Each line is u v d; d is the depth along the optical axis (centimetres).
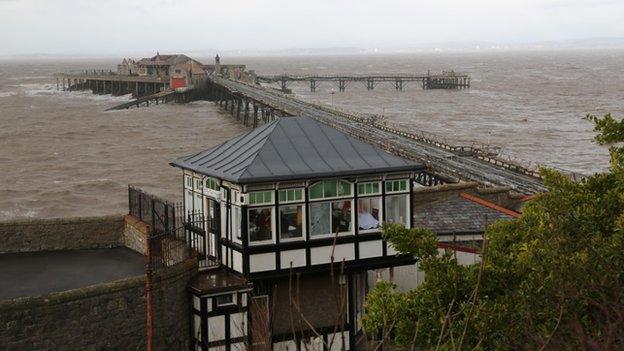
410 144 7000
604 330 1347
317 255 2475
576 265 1490
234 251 2448
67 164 8319
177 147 9612
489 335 1619
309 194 2461
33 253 2739
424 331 1731
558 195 1977
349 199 2520
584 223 1845
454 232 3002
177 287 2325
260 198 2408
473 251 2816
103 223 2812
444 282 1786
